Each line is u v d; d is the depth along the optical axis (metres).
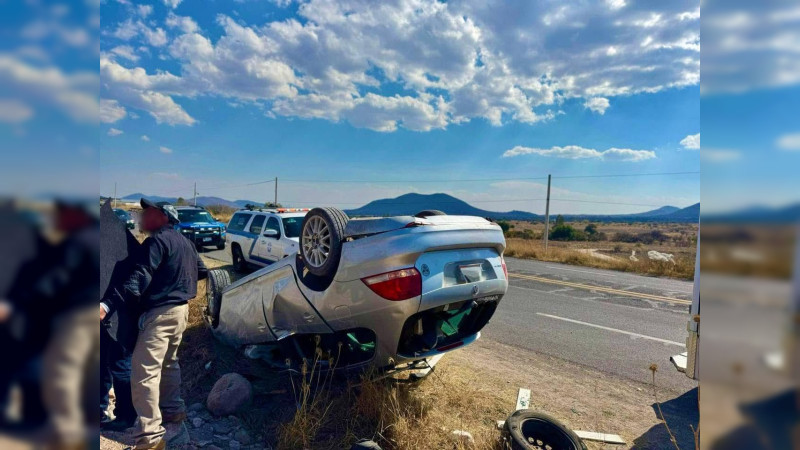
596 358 5.87
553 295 10.48
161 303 3.16
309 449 3.26
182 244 3.31
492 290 3.86
